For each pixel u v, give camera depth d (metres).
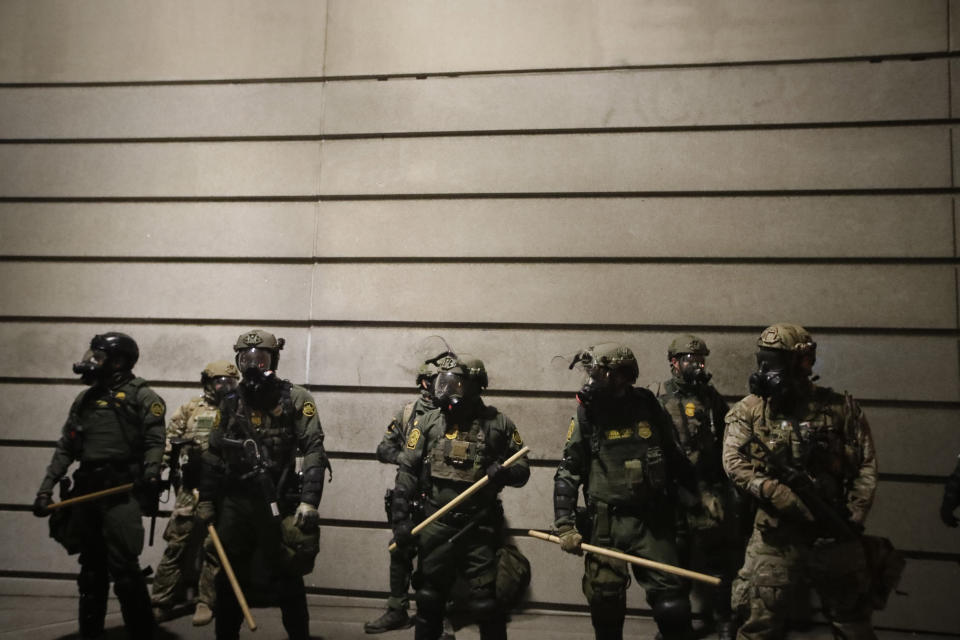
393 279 6.79
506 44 6.88
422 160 6.86
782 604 3.70
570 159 6.67
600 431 4.25
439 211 6.79
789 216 6.36
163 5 7.36
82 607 5.03
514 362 6.53
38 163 7.32
